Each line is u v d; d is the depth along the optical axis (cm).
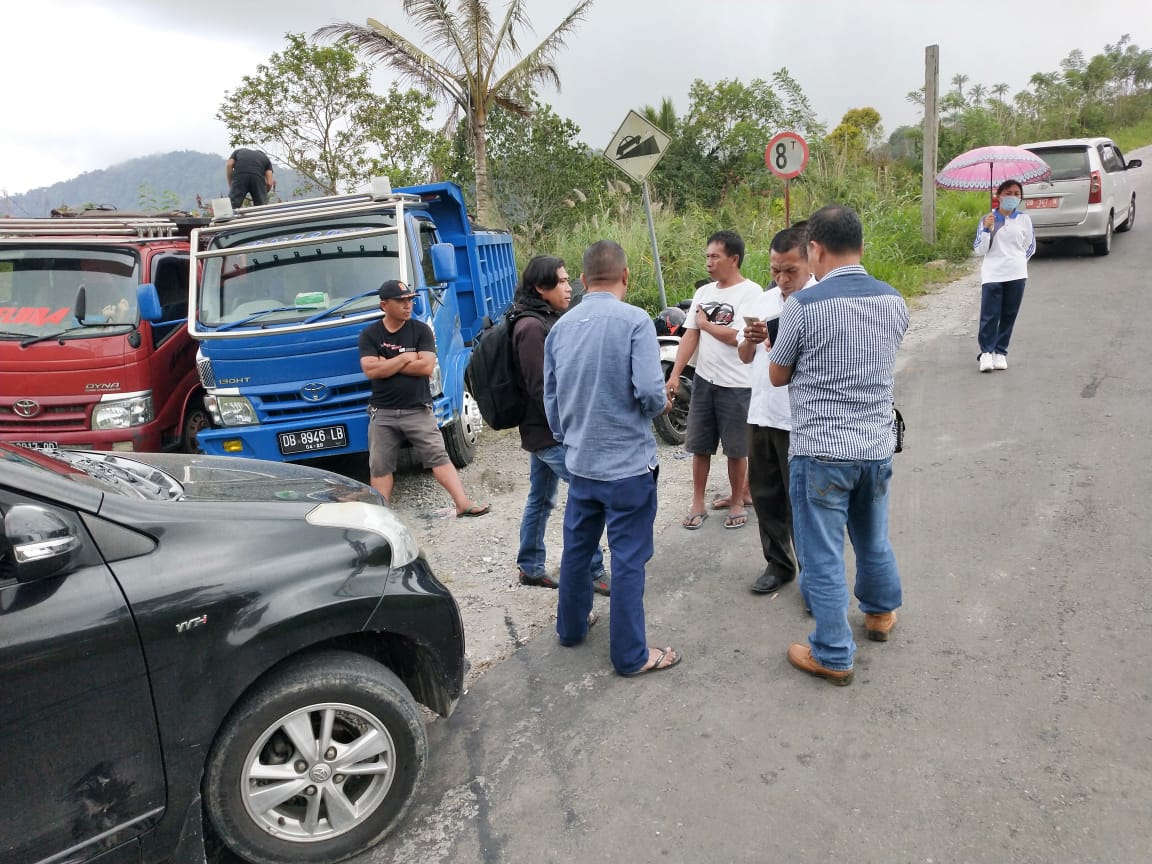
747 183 2047
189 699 240
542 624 427
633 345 341
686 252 1270
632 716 341
